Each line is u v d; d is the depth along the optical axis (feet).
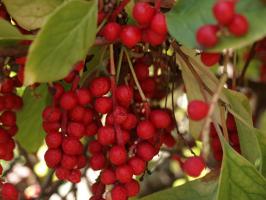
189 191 1.16
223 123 1.13
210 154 1.42
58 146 1.09
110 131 1.07
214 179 1.16
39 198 1.59
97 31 1.03
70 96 1.07
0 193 1.16
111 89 1.08
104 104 1.07
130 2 1.07
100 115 1.12
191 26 0.98
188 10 0.99
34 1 1.13
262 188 1.09
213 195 1.16
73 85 1.08
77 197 1.57
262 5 0.94
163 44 1.20
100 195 1.12
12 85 1.18
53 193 1.58
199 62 1.14
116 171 1.07
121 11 1.07
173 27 0.99
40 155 1.83
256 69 1.79
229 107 1.14
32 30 1.14
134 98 1.20
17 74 1.17
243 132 1.14
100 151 1.13
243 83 1.69
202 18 0.98
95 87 1.07
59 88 1.10
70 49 0.99
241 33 0.92
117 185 1.09
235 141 1.20
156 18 0.99
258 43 1.47
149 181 1.88
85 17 0.98
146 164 1.14
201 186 1.16
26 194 1.62
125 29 1.02
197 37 0.94
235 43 0.92
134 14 1.00
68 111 1.09
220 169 1.14
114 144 1.08
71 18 0.97
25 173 1.71
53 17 0.95
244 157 1.16
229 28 0.92
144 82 1.21
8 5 1.13
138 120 1.12
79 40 0.99
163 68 1.24
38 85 1.24
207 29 0.93
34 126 1.38
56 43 0.97
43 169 1.82
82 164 1.12
